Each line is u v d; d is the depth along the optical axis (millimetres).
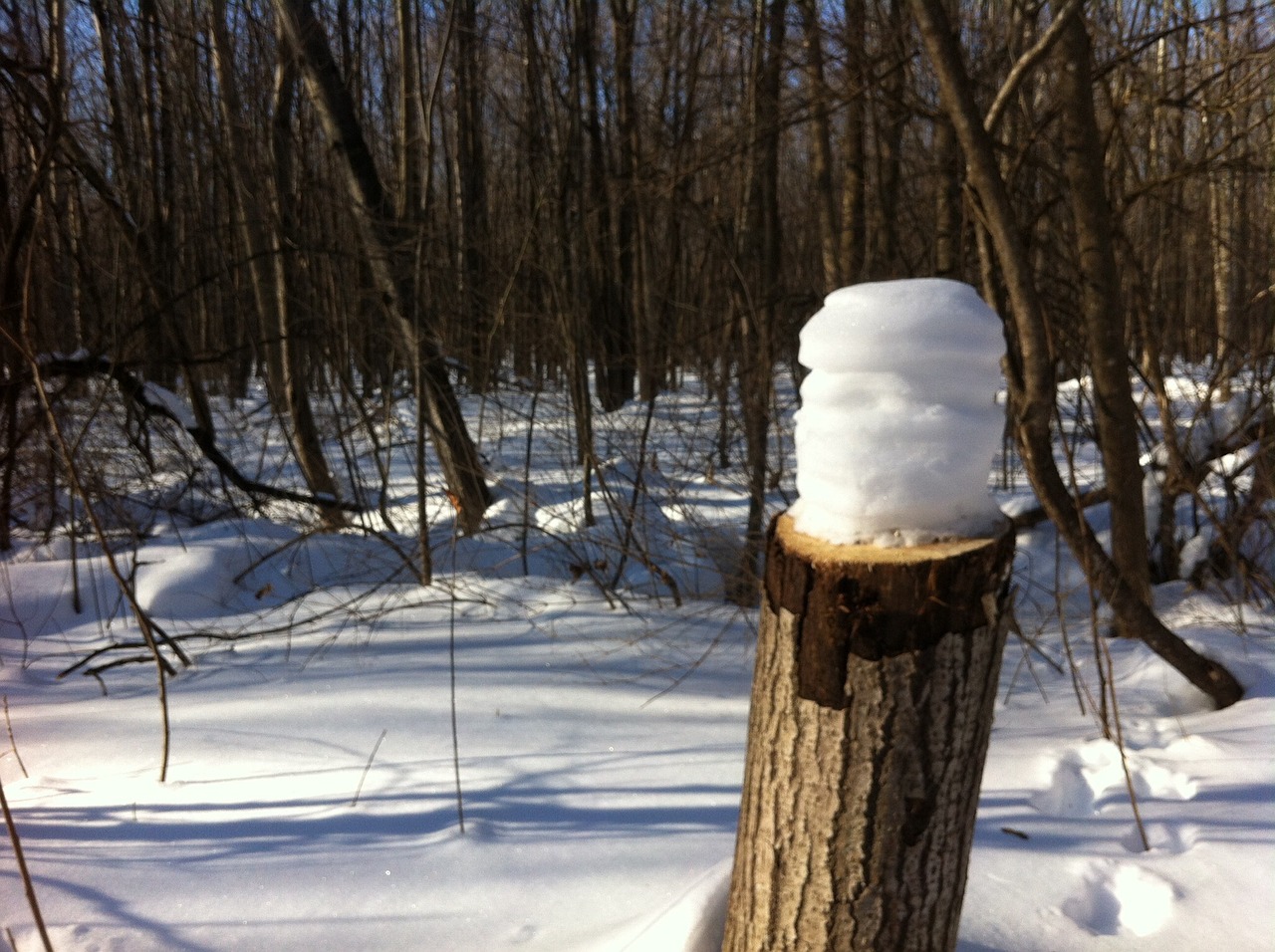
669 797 2809
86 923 2199
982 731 1346
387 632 4578
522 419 6301
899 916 1367
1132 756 2984
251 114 7359
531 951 2111
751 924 1489
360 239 6180
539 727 3363
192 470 6297
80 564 5289
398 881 2371
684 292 6211
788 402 5395
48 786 2941
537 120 6469
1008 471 7402
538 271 5867
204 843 2562
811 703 1334
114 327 6168
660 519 5496
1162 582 5098
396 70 10641
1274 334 4859
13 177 5105
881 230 6105
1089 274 3750
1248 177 4762
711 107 5699
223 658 4277
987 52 4711
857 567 1266
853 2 4793
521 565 5844
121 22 6652
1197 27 3844
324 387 7449
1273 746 2955
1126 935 2115
